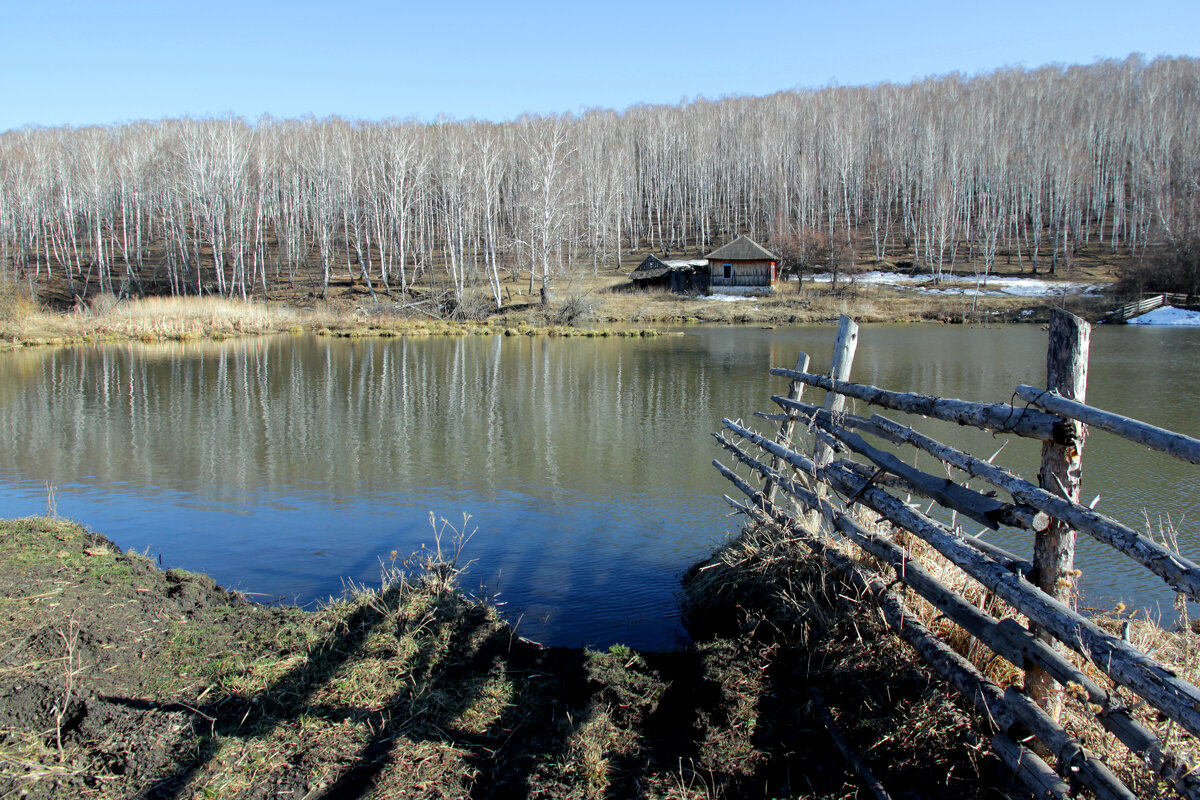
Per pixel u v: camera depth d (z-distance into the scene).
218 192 50.78
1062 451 3.16
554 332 37.00
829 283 60.16
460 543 7.69
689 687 4.39
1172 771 2.62
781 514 6.02
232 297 47.62
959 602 3.76
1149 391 17.48
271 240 72.88
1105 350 26.73
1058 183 67.75
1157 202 60.91
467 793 3.38
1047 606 2.99
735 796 3.37
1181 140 74.25
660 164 93.69
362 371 22.84
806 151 87.88
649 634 5.56
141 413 15.73
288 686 4.22
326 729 3.82
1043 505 3.08
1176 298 45.84
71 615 4.85
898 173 82.75
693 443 12.52
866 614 4.43
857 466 5.12
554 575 6.82
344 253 69.50
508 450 12.09
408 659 4.60
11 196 62.09
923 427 13.55
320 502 9.27
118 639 4.64
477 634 5.05
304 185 66.62
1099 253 67.00
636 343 32.31
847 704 3.94
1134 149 80.19
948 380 19.73
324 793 3.34
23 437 13.33
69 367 23.86
